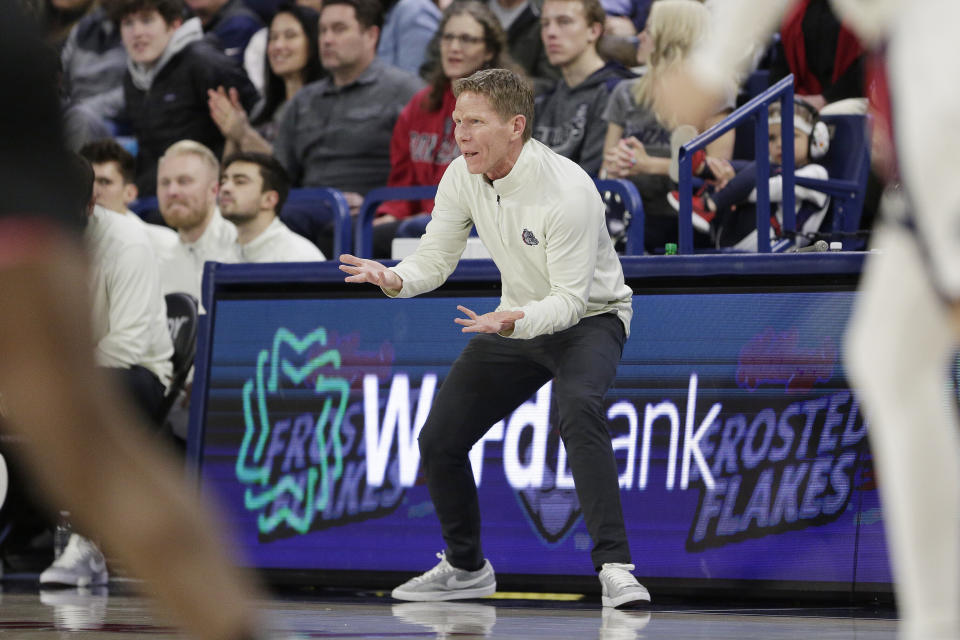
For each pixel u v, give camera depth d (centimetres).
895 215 355
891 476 361
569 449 912
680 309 1031
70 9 2088
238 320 1165
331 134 1928
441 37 1853
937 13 339
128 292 1335
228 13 2038
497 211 921
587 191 900
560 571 1029
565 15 1744
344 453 1112
